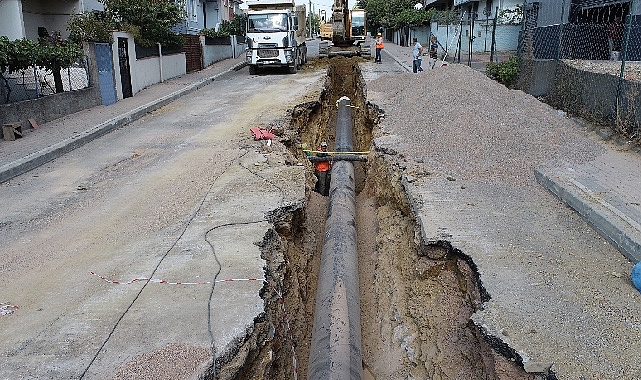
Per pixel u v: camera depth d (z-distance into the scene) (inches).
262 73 981.8
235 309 205.2
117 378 168.1
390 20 1865.2
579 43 662.5
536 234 265.9
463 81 546.0
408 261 300.2
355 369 240.7
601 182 326.6
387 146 431.5
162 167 409.1
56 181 388.2
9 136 486.6
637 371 167.3
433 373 232.7
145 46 814.5
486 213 292.5
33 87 553.9
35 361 177.3
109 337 189.5
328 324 263.9
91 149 475.8
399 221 349.7
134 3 803.4
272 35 904.3
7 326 200.1
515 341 183.6
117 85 692.1
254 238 267.3
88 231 293.0
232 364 179.6
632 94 407.8
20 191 367.6
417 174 359.9
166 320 198.5
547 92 578.9
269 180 358.9
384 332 289.1
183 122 572.4
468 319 215.8
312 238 371.6
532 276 225.5
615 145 413.4
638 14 658.8
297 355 261.7
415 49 836.0
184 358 176.6
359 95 766.5
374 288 327.9
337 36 1185.4
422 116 491.2
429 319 253.9
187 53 1018.1
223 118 577.6
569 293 212.2
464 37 1151.0
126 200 339.9
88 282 231.3
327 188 498.3
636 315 196.2
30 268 250.2
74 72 634.8
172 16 858.1
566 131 439.2
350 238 354.6
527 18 966.4
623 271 228.8
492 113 452.1
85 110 626.2
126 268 242.2
